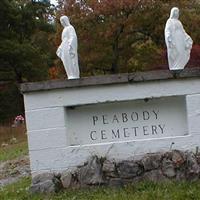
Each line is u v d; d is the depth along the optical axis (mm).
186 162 8234
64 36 8734
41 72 42844
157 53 33562
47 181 8305
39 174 8430
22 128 28938
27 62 41469
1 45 40188
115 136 8625
